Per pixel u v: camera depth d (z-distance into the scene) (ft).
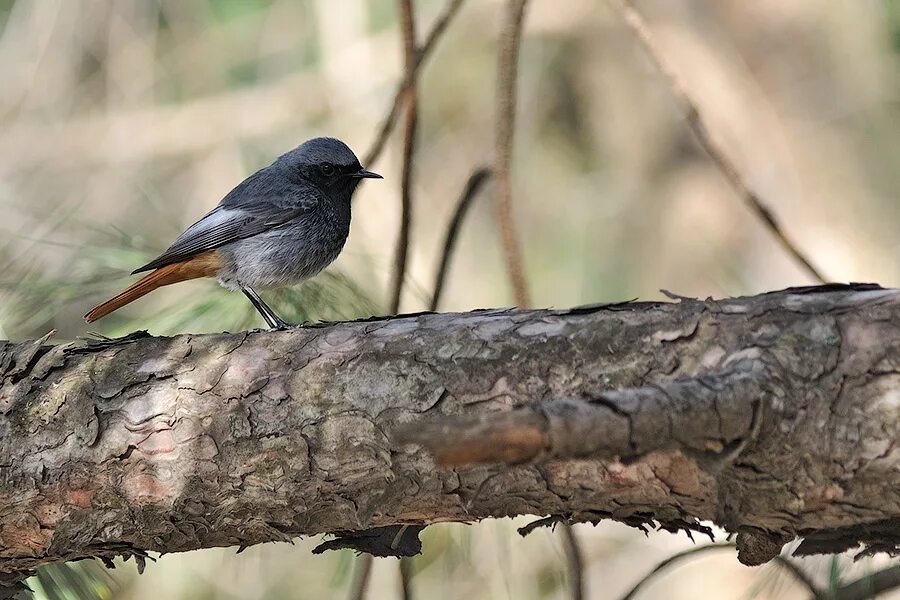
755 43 53.67
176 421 21.40
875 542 19.33
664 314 19.66
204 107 57.72
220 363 21.59
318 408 20.74
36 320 28.35
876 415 17.98
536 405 15.23
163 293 43.96
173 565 39.91
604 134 57.06
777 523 19.17
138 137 57.06
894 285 49.57
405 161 29.55
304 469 20.76
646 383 19.31
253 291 29.14
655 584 47.16
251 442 20.98
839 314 18.61
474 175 30.45
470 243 53.67
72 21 57.36
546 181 56.85
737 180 28.76
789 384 18.19
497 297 51.88
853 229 50.90
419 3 57.72
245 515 21.35
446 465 14.94
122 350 22.52
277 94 58.03
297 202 34.73
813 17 53.16
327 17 55.98
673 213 53.31
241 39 59.72
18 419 22.12
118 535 21.94
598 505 20.04
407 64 30.04
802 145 52.37
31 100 57.21
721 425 16.58
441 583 39.73
